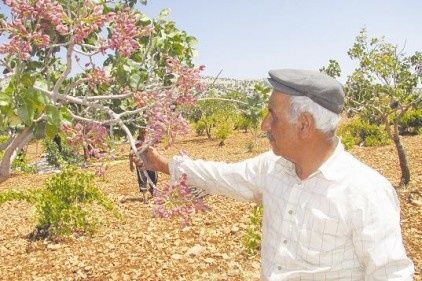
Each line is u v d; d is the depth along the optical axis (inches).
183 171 104.3
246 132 1565.0
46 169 974.4
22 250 327.6
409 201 371.6
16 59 88.0
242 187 101.0
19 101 76.6
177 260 285.6
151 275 263.1
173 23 115.3
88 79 89.3
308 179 86.7
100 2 103.2
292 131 84.0
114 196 532.4
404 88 414.9
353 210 81.1
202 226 359.6
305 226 85.2
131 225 384.2
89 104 90.5
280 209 90.3
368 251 79.4
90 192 354.9
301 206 86.4
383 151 741.9
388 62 408.2
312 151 85.4
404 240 285.0
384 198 81.4
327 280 84.0
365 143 911.0
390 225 79.7
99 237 351.6
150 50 111.3
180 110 96.8
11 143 87.8
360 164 86.6
